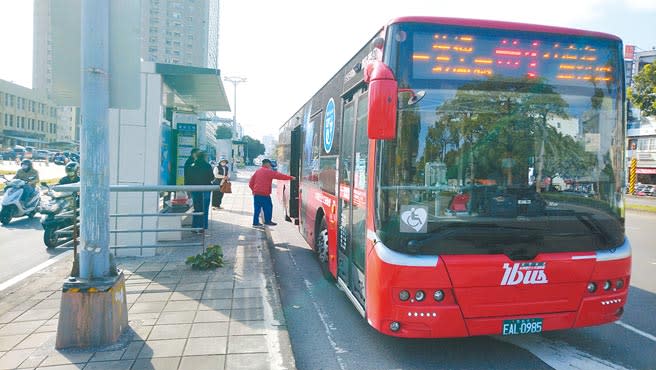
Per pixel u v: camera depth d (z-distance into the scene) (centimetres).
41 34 10450
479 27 423
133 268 702
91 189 429
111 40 432
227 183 1065
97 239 434
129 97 435
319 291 680
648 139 4197
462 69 419
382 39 427
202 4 11494
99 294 426
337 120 645
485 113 419
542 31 432
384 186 409
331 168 679
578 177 427
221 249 792
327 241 731
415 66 413
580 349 479
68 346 421
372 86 385
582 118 435
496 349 477
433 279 391
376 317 411
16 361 396
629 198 3294
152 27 11056
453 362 446
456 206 405
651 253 1035
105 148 431
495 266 396
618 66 447
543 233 411
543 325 409
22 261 841
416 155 407
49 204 952
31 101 9656
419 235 400
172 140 1102
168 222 908
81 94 424
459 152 411
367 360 449
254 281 635
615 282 429
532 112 425
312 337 507
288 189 1248
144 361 397
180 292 585
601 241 425
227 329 468
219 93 1102
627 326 549
